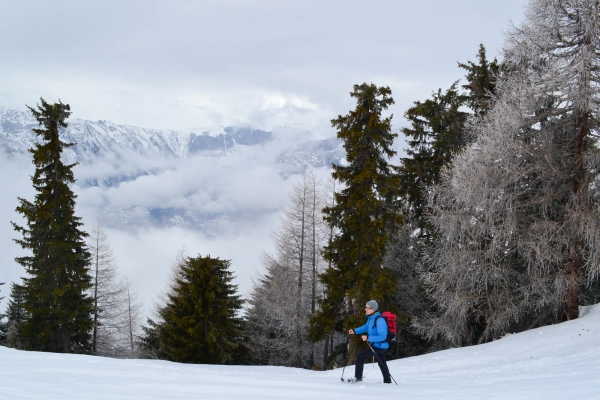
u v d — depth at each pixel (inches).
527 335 681.0
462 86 1106.7
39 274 1129.4
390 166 893.8
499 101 785.6
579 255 749.3
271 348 1368.1
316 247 1194.6
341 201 880.3
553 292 767.7
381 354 384.5
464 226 792.3
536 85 735.1
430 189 1020.5
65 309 1143.6
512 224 749.9
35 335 1133.7
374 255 836.0
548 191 762.8
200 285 1087.6
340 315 898.1
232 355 1152.8
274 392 301.9
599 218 707.4
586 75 697.6
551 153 743.7
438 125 1090.7
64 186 1190.3
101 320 1441.9
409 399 284.5
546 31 727.7
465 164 776.3
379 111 880.9
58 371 367.2
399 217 868.0
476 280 807.1
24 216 1165.7
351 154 862.5
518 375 442.0
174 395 273.4
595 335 594.2
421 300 1056.8
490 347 660.7
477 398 288.4
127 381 325.7
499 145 748.6
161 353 1128.8
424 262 967.6
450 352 674.2
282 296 1229.7
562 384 335.3
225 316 1087.6
